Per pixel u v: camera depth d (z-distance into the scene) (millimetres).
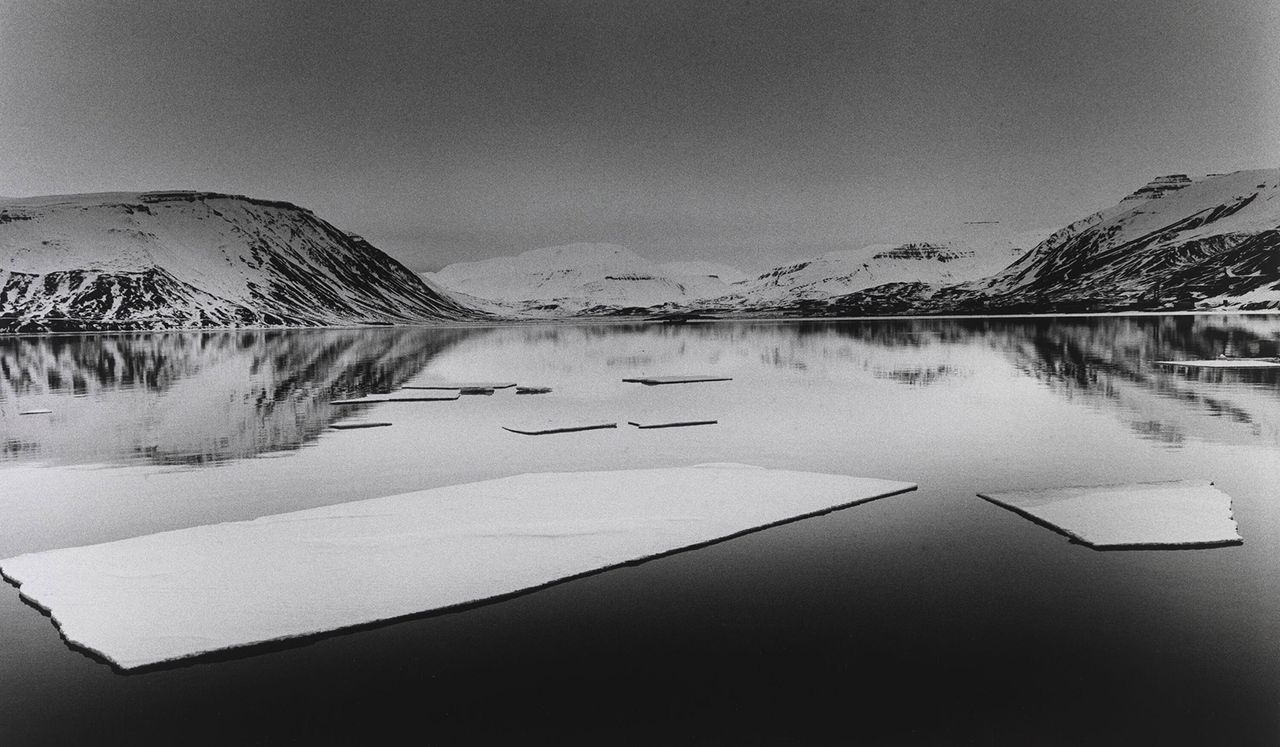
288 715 5145
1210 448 13742
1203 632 6191
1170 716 5016
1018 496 10359
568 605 6926
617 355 43125
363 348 55031
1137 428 16016
